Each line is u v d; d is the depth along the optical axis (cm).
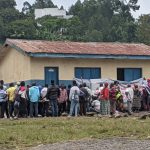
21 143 1552
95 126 1989
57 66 3341
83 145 1394
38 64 3288
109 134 1736
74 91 2831
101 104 2922
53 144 1463
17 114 2744
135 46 3778
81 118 2542
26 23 7381
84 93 2888
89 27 9506
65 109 2964
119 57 3478
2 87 2820
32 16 9850
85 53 3375
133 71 3588
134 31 8219
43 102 2872
